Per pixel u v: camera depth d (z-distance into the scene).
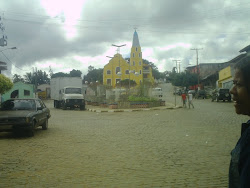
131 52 85.81
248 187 1.57
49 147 9.98
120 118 21.64
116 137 12.09
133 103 33.69
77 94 35.38
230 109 28.61
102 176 6.40
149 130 14.17
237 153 1.79
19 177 6.41
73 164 7.53
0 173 6.75
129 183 5.87
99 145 10.23
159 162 7.59
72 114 27.25
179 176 6.30
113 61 83.31
